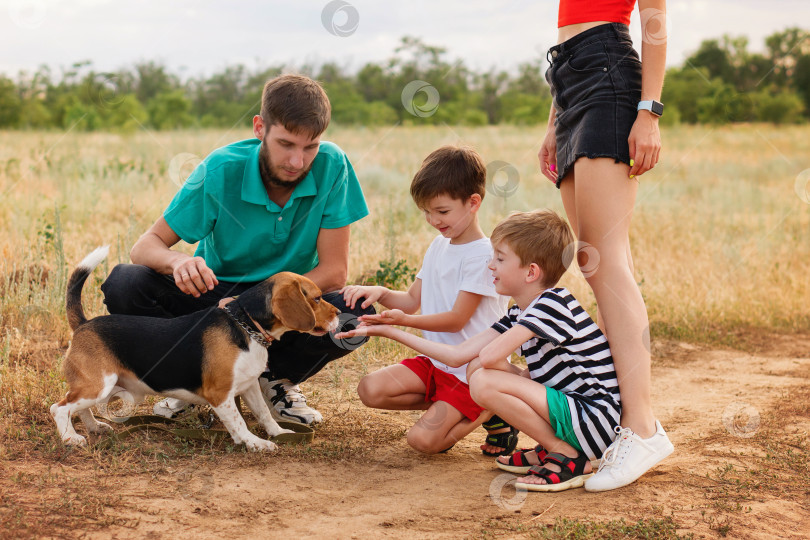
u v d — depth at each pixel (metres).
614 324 3.25
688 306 6.68
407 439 3.55
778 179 16.22
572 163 3.38
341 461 3.37
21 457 3.11
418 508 2.87
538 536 2.63
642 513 2.86
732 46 45.19
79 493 2.78
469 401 3.47
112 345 3.31
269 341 3.39
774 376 5.18
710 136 29.16
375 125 32.69
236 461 3.26
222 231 3.79
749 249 8.40
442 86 33.69
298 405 3.92
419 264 6.85
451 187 3.49
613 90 3.28
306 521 2.70
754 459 3.48
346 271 4.03
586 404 3.14
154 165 13.41
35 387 3.84
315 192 3.80
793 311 6.88
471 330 3.66
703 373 5.25
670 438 3.84
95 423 3.47
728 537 2.66
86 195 9.12
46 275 5.86
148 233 3.80
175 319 3.40
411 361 3.72
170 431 3.57
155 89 43.16
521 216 3.32
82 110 30.56
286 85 3.43
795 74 44.75
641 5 3.25
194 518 2.66
